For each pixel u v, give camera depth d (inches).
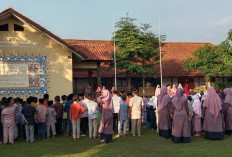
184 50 1579.7
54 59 765.3
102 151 363.9
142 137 456.1
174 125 407.8
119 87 1267.2
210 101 419.5
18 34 734.5
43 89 748.6
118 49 1063.0
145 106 570.3
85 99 480.7
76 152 363.6
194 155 330.3
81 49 926.4
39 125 454.3
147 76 1270.9
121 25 1009.5
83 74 1208.2
